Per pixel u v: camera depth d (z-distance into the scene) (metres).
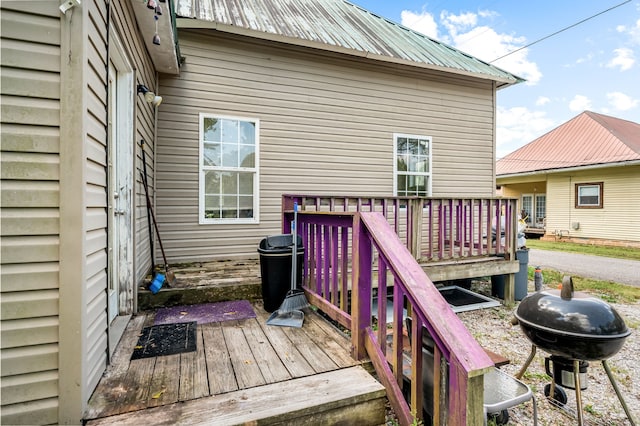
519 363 3.19
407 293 1.75
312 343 2.37
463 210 4.55
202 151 4.86
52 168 1.47
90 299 1.67
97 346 1.79
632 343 3.71
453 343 1.46
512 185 16.78
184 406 1.60
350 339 2.45
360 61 5.90
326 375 1.91
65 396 1.48
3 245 1.40
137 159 3.20
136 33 3.12
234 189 5.11
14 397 1.42
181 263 4.69
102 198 1.89
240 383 1.81
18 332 1.43
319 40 5.05
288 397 1.68
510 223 4.94
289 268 3.08
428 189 6.54
